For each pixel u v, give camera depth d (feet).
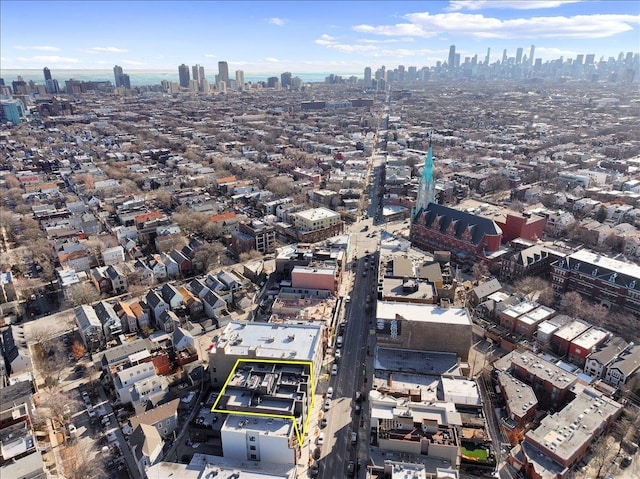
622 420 526.98
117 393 597.52
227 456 479.82
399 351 631.15
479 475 433.48
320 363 637.30
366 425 552.00
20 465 469.98
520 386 570.87
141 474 488.44
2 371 634.02
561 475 452.76
